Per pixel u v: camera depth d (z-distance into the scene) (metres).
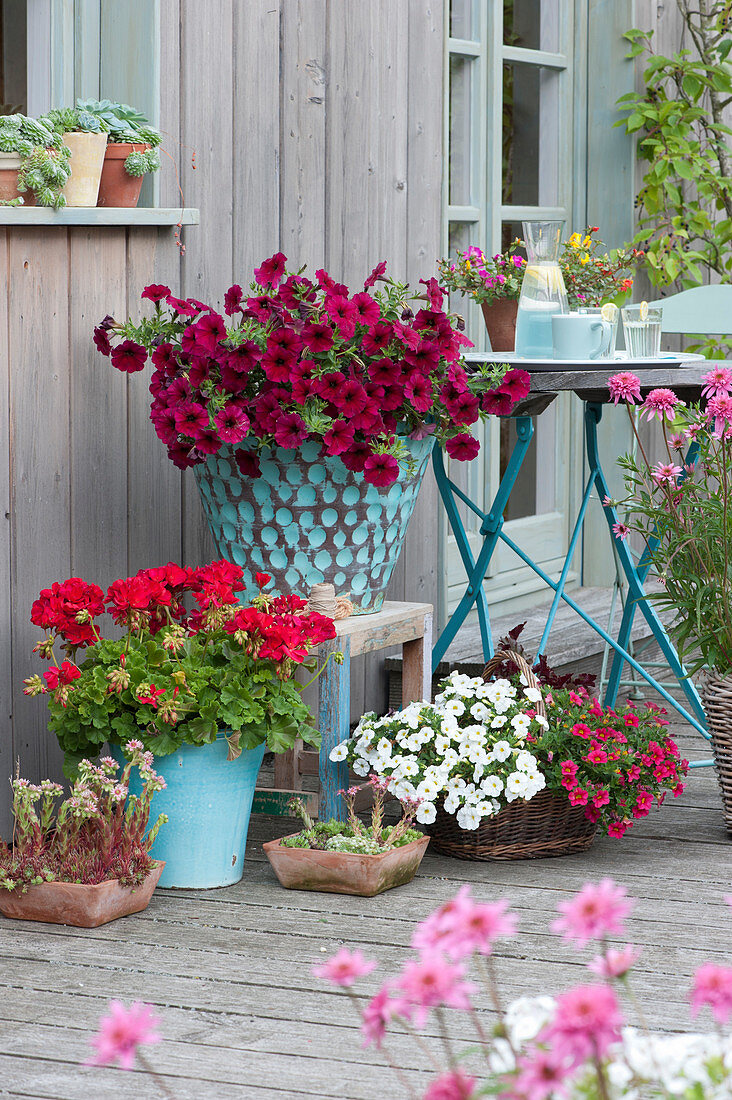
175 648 3.01
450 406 3.34
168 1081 2.19
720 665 3.49
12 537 3.28
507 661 3.62
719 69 5.98
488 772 3.24
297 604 3.17
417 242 4.72
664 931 2.85
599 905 1.31
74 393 3.43
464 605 3.96
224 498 3.40
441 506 4.85
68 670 3.01
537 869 3.27
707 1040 1.48
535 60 5.58
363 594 3.52
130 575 3.65
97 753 3.10
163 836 3.09
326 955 2.71
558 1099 1.35
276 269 3.32
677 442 3.52
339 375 3.19
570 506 6.04
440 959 1.35
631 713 3.39
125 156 3.46
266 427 3.19
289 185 4.12
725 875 3.23
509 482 3.88
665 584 3.53
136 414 3.63
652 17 6.08
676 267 5.98
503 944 2.77
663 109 5.84
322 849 3.11
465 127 5.22
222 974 2.61
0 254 3.18
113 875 2.89
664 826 3.63
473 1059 2.27
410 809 3.20
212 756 3.05
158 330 3.40
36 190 3.20
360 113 4.39
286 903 3.02
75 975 2.60
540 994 2.52
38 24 3.56
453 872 3.24
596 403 4.08
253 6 3.93
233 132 3.88
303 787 4.05
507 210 5.46
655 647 5.46
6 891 2.90
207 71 3.77
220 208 3.86
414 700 3.72
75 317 3.41
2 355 3.21
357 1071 2.22
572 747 3.29
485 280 4.14
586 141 6.00
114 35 3.61
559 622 5.40
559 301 3.81
